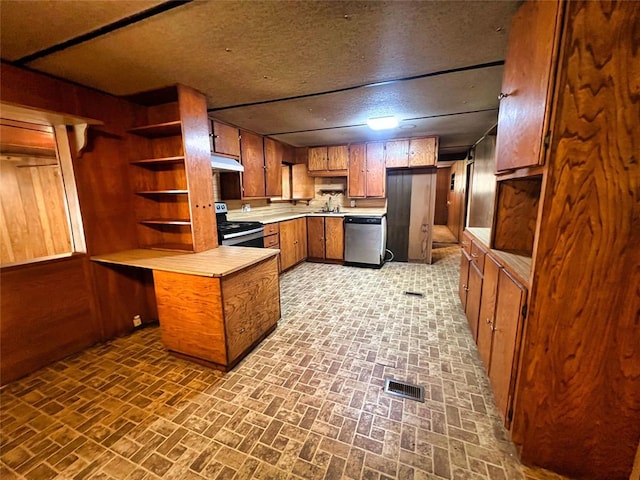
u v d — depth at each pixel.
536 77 1.13
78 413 1.63
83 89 2.16
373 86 2.28
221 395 1.77
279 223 4.18
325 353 2.21
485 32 1.53
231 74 2.02
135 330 2.69
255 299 2.26
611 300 1.06
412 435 1.45
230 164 3.25
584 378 1.15
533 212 1.82
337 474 1.25
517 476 1.24
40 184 3.23
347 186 4.98
